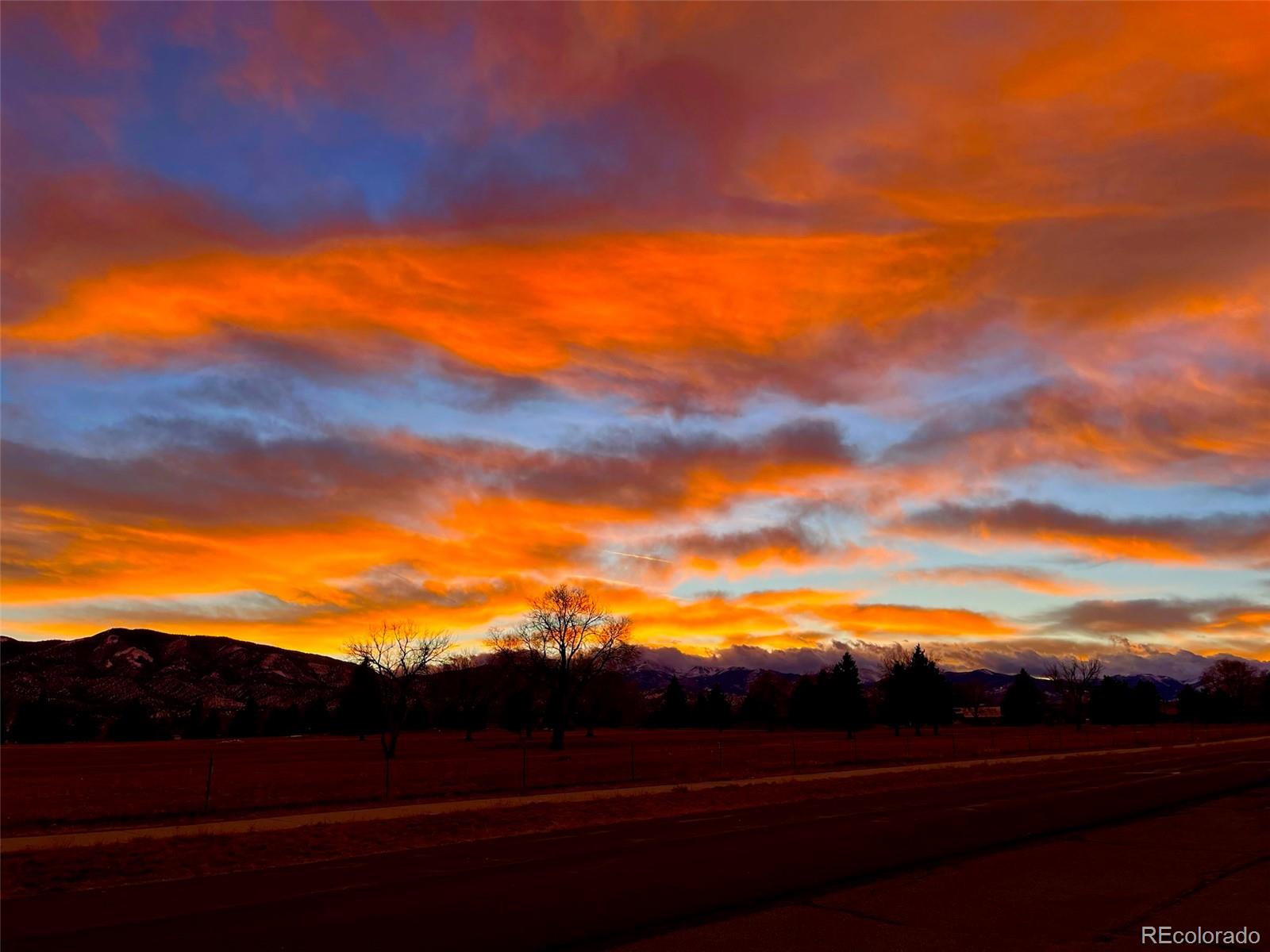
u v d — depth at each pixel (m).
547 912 10.61
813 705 133.00
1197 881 12.38
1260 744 67.75
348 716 129.25
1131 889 11.84
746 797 26.58
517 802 24.83
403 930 9.80
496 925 9.98
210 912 10.81
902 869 13.46
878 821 19.77
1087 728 116.50
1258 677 161.38
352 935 9.56
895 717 101.38
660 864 14.18
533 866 14.25
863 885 12.20
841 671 120.69
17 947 9.18
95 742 126.12
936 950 8.88
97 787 34.22
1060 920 10.05
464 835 18.31
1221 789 27.25
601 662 73.88
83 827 19.95
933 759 47.19
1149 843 16.06
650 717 148.62
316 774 42.44
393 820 20.64
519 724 109.12
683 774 36.12
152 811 23.45
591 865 14.21
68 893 12.33
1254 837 16.78
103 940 9.45
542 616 72.88
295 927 9.95
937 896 11.42
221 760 62.78
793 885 12.24
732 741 80.69
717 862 14.34
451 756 60.03
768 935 9.45
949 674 128.38
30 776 45.00
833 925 9.88
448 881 12.83
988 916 10.30
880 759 46.91
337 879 13.20
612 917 10.33
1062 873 12.97
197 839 17.38
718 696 146.25
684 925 9.92
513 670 75.88
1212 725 138.38
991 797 25.64
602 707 95.31
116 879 13.41
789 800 25.84
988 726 136.62
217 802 25.59
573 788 30.25
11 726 132.50
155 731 154.38
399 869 14.11
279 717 153.00
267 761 60.16
